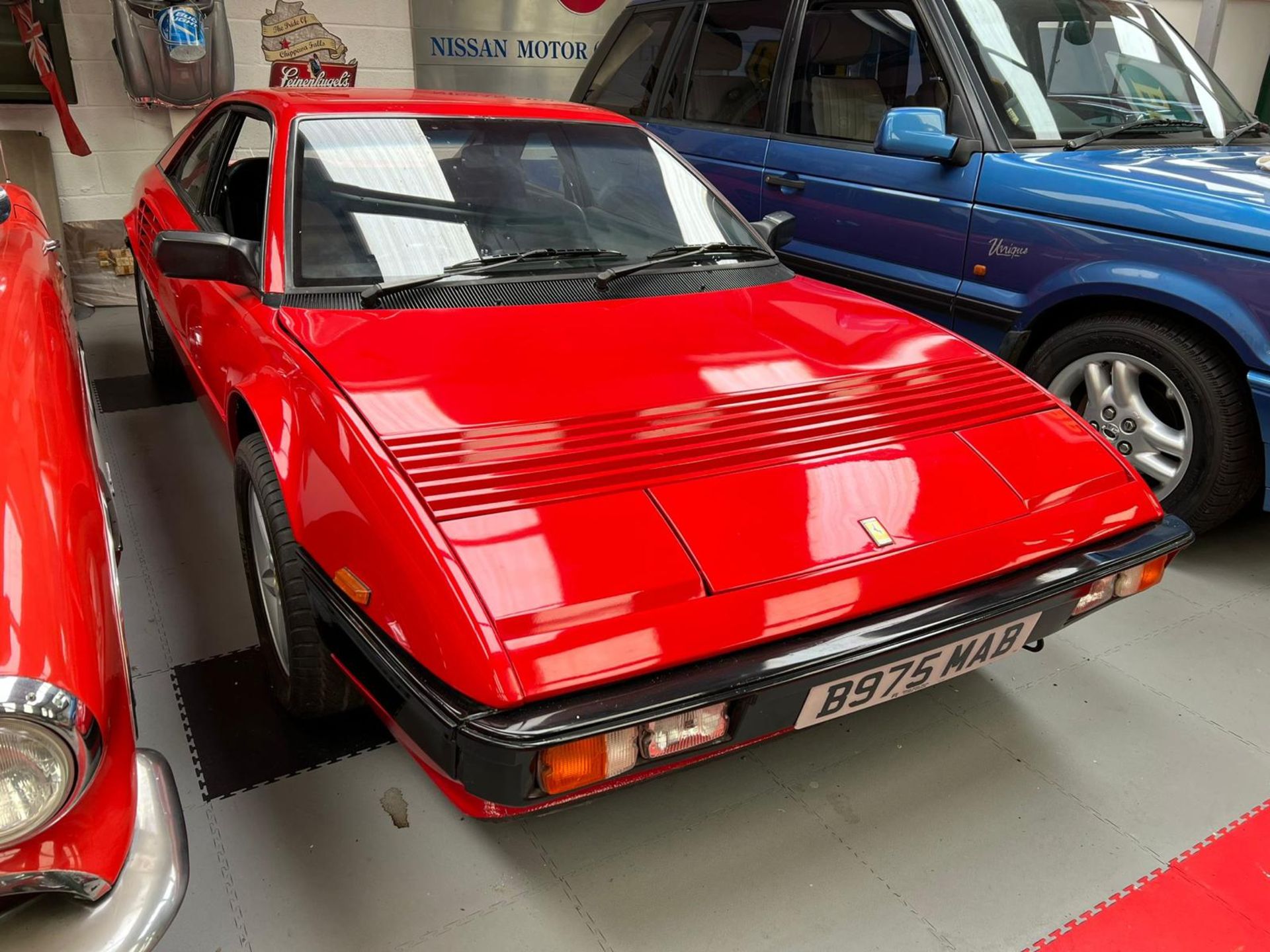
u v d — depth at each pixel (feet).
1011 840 5.98
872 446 5.74
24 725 3.23
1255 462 8.79
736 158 12.59
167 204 10.12
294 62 17.10
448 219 7.27
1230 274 8.23
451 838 5.83
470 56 18.98
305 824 5.87
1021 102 10.32
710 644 4.55
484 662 4.20
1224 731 7.06
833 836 5.97
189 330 8.18
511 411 5.39
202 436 11.45
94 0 15.25
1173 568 9.35
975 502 5.59
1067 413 6.69
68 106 15.14
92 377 13.28
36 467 4.38
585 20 19.81
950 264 10.43
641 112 14.17
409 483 4.79
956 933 5.30
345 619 4.86
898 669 5.05
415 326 6.24
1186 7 25.16
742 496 5.13
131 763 3.84
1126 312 9.28
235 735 6.59
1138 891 5.63
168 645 7.58
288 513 5.47
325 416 5.32
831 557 4.99
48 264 7.91
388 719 4.76
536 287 7.03
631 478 5.08
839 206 11.39
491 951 5.08
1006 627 5.39
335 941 5.09
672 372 6.06
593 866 5.68
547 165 8.02
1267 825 6.16
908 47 10.73
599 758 4.31
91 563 4.18
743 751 6.70
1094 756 6.76
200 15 14.55
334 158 7.29
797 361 6.49
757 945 5.18
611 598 4.50
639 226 8.02
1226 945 5.28
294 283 6.59
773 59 12.26
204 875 5.46
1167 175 9.07
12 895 3.42
